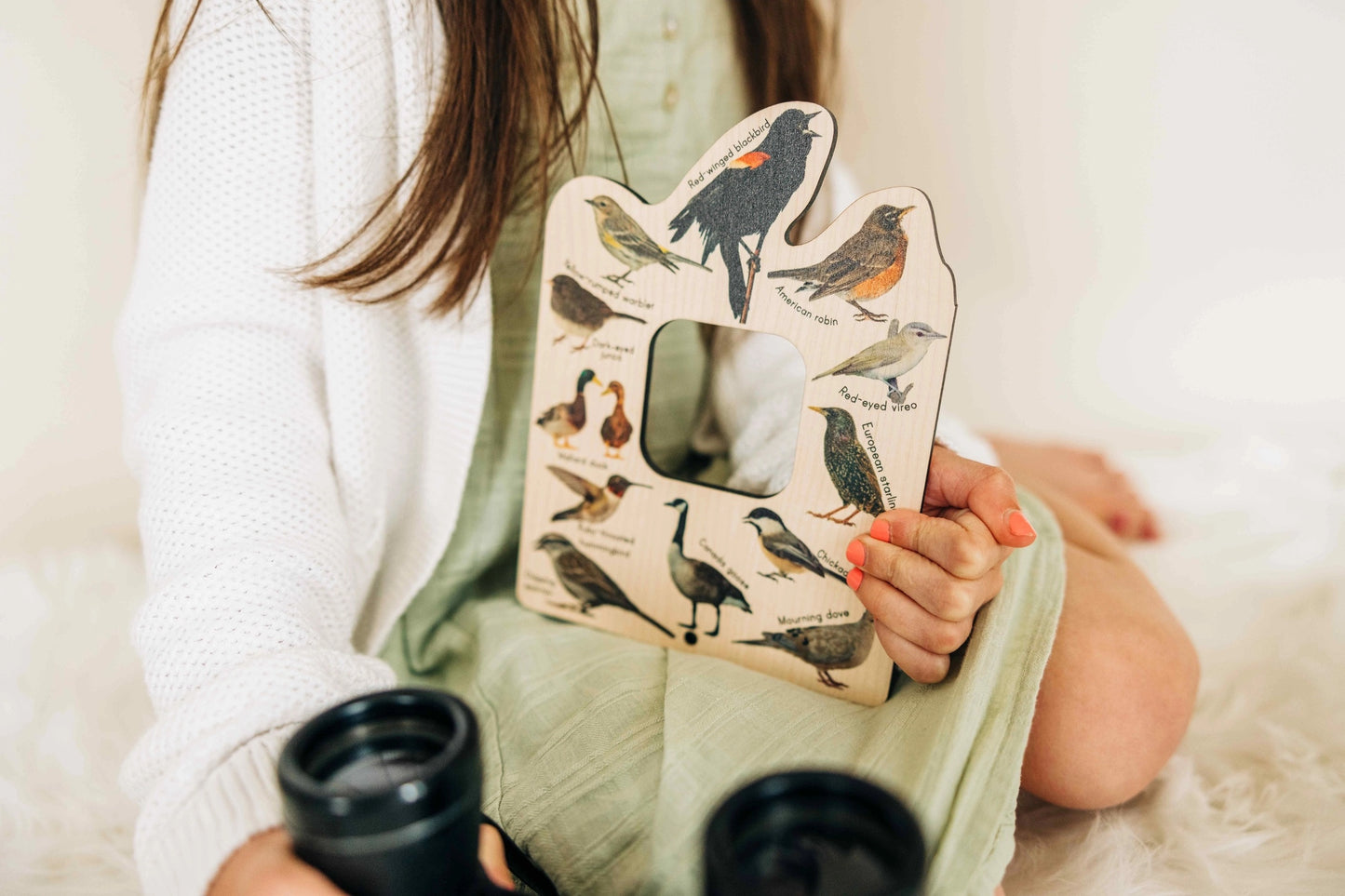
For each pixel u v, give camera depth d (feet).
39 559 3.24
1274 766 2.35
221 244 1.93
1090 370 4.56
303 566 1.76
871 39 4.42
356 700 1.16
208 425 1.84
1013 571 1.94
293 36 1.91
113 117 3.35
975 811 1.50
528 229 2.35
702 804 1.50
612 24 2.43
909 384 1.73
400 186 1.94
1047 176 4.36
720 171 1.82
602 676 1.89
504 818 1.69
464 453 2.17
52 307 3.43
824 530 1.86
